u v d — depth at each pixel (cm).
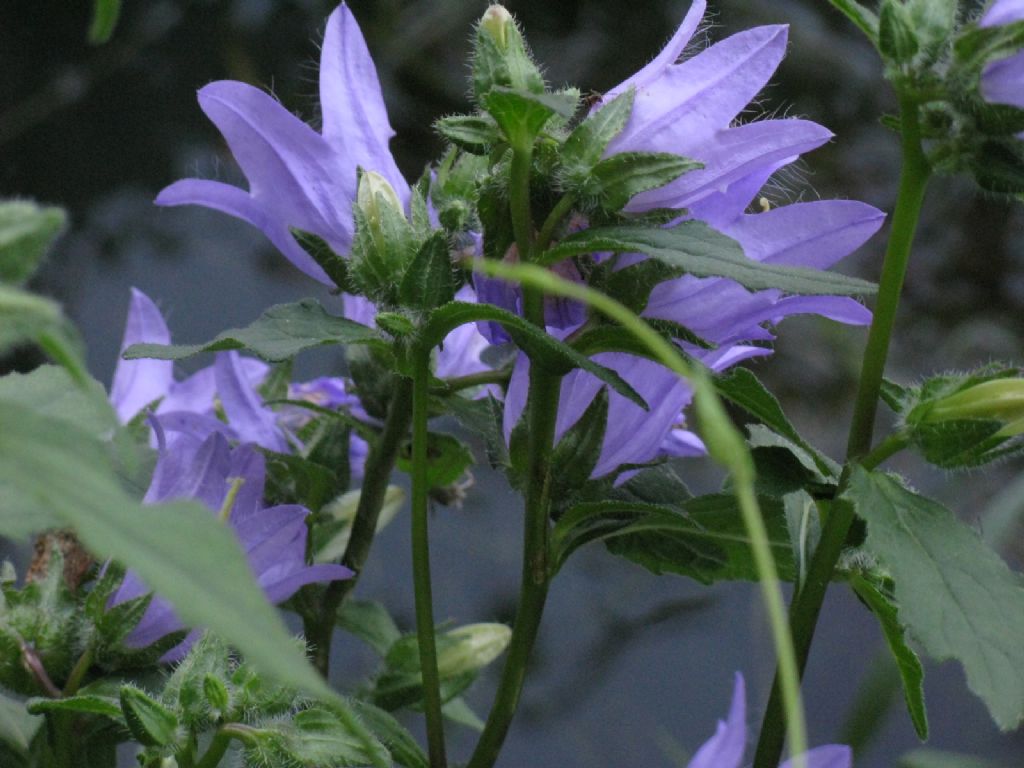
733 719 70
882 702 103
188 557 60
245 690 74
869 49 183
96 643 76
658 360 75
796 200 81
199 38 166
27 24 163
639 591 155
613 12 177
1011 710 71
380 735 77
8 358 123
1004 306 182
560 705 145
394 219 74
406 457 83
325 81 77
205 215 162
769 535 77
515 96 72
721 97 74
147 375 83
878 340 74
